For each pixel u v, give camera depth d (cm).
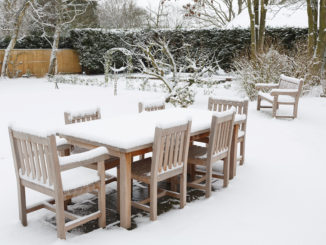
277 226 340
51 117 818
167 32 1778
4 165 502
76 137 355
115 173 477
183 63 1496
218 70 1714
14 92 1208
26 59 1809
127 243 305
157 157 331
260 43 1170
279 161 532
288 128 723
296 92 789
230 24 1934
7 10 1738
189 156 406
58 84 1475
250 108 917
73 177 320
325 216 361
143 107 498
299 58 1087
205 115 454
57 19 1802
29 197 395
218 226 339
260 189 428
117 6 2820
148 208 347
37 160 304
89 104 977
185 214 363
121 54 1947
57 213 298
